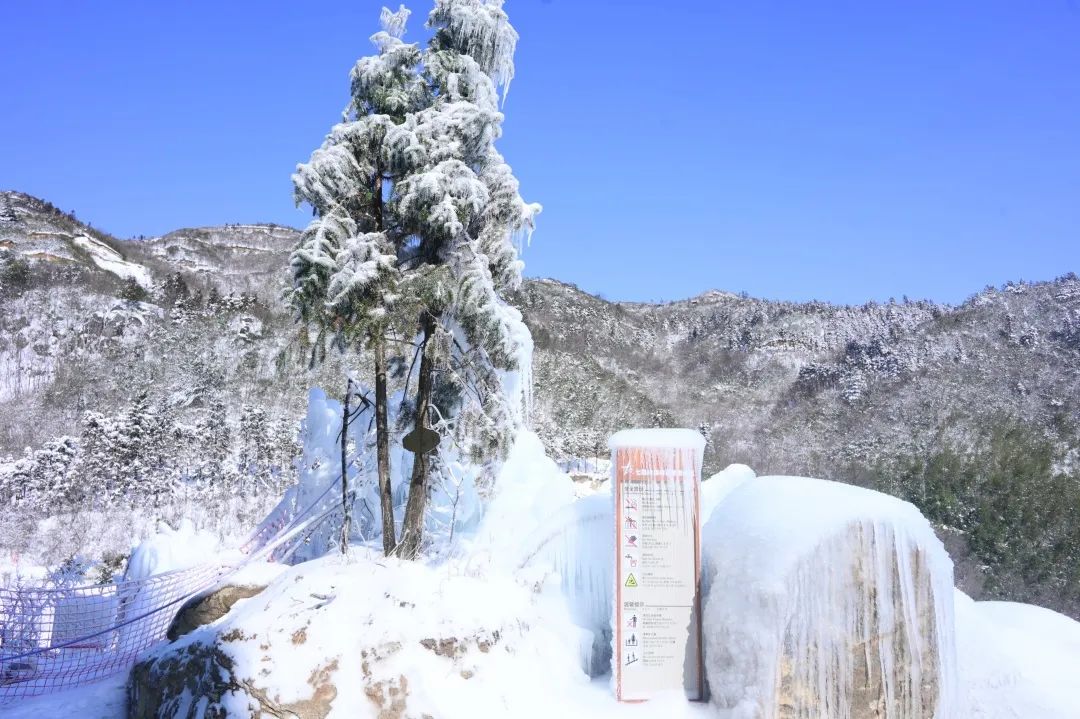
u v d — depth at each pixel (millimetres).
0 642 8805
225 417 50656
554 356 76062
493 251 10742
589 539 8109
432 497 11648
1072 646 7957
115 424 42500
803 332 153000
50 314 81562
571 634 7488
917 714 6461
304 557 12688
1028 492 50906
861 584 6527
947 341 125250
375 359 10359
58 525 34938
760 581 6457
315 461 13477
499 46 11750
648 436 7191
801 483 7367
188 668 6582
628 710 6609
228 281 139125
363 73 11094
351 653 6301
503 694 6398
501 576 8062
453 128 10594
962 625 8078
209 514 36844
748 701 6305
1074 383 98938
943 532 48375
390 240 10836
